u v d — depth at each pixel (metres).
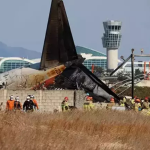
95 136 85.12
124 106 154.62
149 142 88.25
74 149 70.50
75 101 166.88
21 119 87.62
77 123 94.50
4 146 66.12
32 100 123.06
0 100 155.12
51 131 80.06
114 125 100.12
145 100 144.50
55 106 164.38
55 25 188.38
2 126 79.69
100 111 122.75
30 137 72.69
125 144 83.62
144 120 113.88
